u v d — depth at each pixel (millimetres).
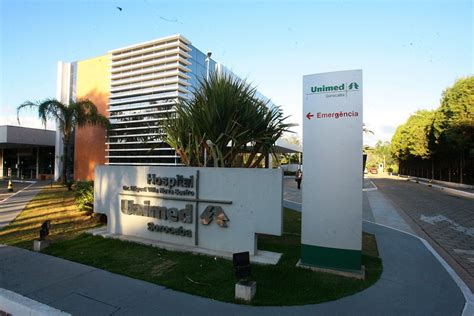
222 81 7484
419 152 37375
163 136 8781
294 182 30594
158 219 6828
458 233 8969
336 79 5230
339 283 4723
